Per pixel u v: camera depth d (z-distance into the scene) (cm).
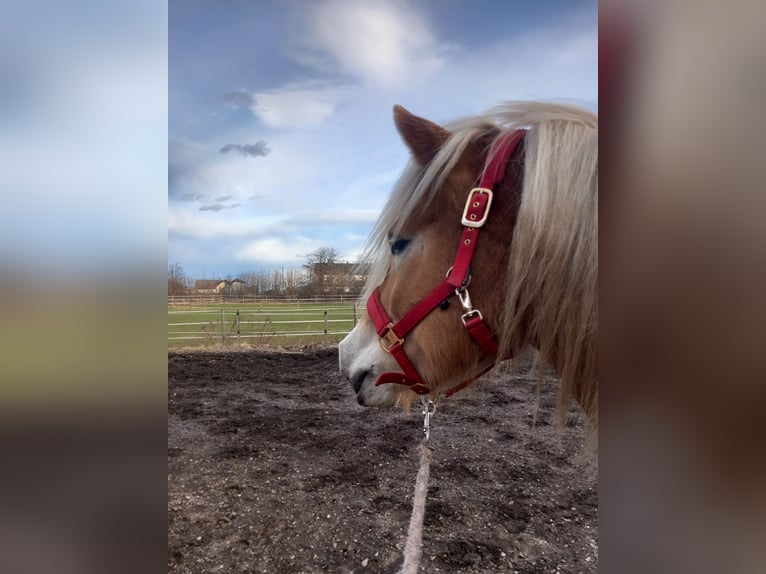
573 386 101
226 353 809
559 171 97
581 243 93
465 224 105
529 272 99
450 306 110
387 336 119
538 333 103
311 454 351
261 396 548
